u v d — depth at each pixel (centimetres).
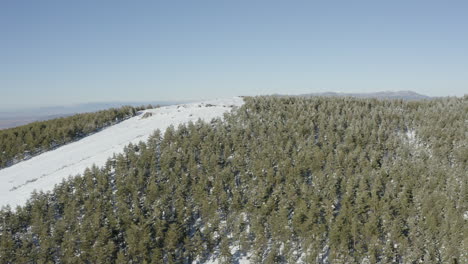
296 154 3731
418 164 3316
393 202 2783
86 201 3156
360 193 2945
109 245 2703
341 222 2655
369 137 3997
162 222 2891
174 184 3416
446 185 2962
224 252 2611
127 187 3362
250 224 2938
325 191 3070
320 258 2622
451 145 3712
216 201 3103
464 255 2311
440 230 2480
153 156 3894
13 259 2792
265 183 3309
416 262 2412
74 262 2688
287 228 2689
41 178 4175
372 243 2477
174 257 2731
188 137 4403
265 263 2538
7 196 3791
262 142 4016
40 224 3003
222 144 4084
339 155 3506
